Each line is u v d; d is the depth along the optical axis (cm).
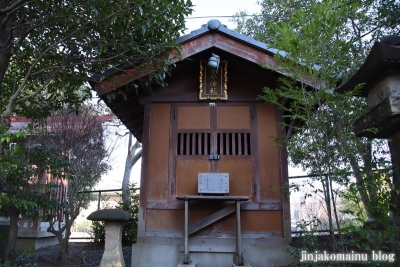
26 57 553
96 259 704
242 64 598
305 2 909
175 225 552
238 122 589
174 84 615
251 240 536
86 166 728
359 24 775
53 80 609
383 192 363
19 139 574
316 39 408
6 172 471
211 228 547
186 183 567
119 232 492
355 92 412
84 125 741
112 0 469
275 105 592
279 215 548
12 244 535
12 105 456
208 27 560
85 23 482
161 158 579
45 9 488
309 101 408
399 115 366
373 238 300
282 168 558
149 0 453
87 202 1091
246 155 574
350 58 754
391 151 410
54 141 679
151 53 528
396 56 361
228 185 543
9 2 500
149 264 530
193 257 534
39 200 545
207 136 588
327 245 450
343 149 438
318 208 630
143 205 558
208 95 593
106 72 537
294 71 427
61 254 662
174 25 534
